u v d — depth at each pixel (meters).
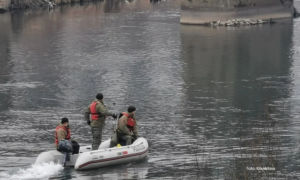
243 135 61.72
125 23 160.50
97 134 52.03
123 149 51.09
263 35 137.75
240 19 155.00
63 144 49.41
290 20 163.12
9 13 183.88
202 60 109.06
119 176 48.28
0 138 60.34
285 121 67.62
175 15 179.38
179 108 74.94
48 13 183.38
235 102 78.06
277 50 118.50
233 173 47.84
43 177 47.56
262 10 158.88
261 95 81.94
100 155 49.75
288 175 48.09
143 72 98.75
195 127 65.69
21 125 66.31
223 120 68.81
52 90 85.88
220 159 52.50
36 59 110.38
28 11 188.75
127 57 112.06
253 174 47.69
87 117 52.81
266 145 56.66
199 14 155.00
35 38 134.88
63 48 122.00
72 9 195.25
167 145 58.12
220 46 123.62
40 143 58.62
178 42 129.25
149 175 48.88
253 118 69.50
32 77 95.06
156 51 118.44
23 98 80.75
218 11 153.88
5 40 132.25
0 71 99.50
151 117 70.56
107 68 102.00
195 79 93.19
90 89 86.75
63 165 49.66
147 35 139.25
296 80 91.94
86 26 154.25
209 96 81.81
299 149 55.34
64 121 50.41
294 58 110.31
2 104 77.06
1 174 48.28
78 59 110.31
